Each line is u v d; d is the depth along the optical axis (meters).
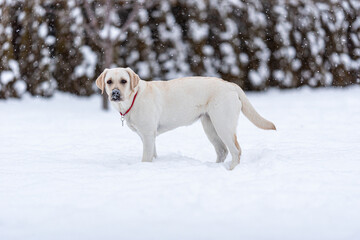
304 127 9.87
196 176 4.97
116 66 16.23
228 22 16.92
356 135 8.52
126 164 6.02
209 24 16.91
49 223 3.59
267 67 17.56
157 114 5.96
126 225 3.52
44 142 8.44
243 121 11.23
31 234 3.38
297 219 3.62
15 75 16.19
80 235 3.34
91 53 16.36
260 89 17.42
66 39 16.27
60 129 10.21
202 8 16.84
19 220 3.67
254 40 17.33
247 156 6.58
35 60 16.16
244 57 17.30
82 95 16.39
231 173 5.14
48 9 16.28
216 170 5.31
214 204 3.98
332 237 3.26
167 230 3.41
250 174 5.10
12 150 7.46
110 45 13.56
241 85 17.09
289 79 17.88
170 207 3.92
